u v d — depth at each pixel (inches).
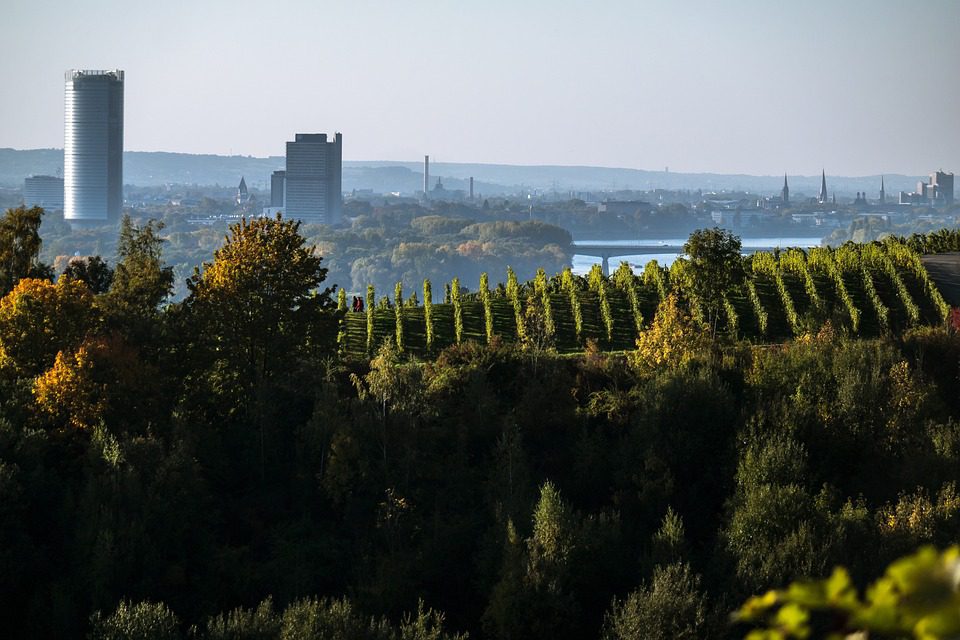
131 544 7726.4
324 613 7076.8
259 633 7096.5
